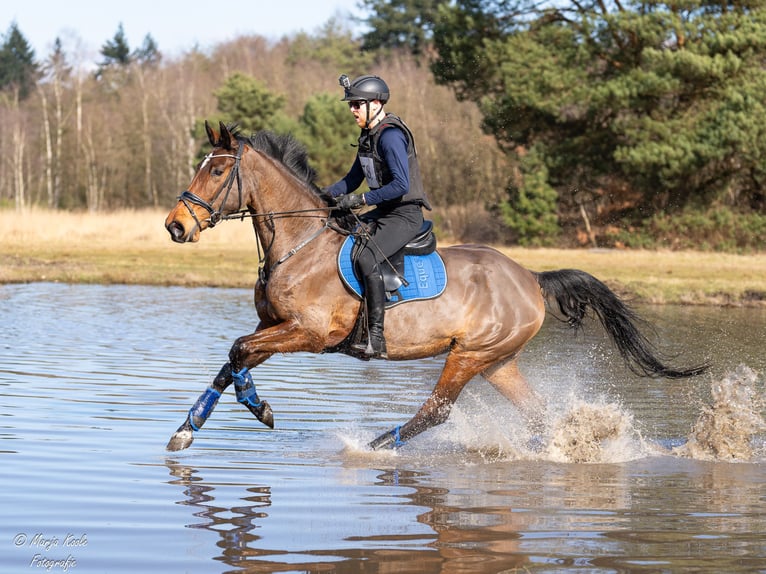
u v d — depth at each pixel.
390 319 7.72
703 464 7.65
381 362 12.39
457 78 38.16
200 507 6.03
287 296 7.57
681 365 11.78
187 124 67.25
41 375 10.45
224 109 57.09
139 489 6.38
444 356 13.11
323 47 93.81
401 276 7.70
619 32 34.66
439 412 8.08
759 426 8.89
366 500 6.30
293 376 11.12
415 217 7.78
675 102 35.31
